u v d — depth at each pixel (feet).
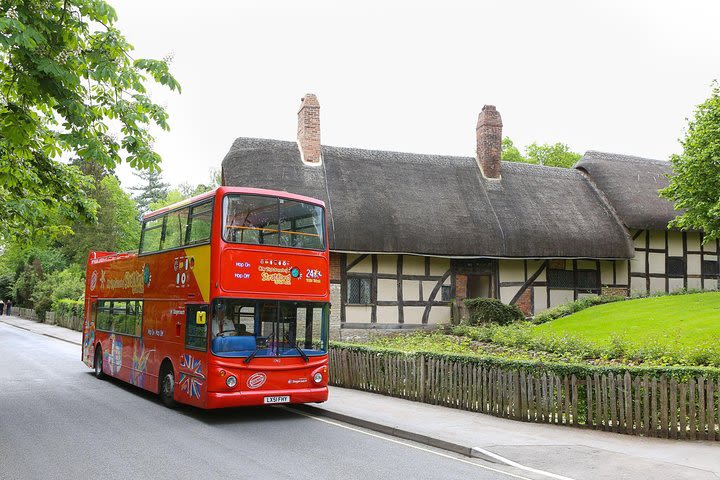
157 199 264.31
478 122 85.97
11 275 208.13
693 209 71.31
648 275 83.66
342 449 26.50
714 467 23.04
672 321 55.36
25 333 113.91
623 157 96.02
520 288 78.07
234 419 33.81
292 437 29.04
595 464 23.47
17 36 23.20
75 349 81.82
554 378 31.58
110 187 180.04
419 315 73.51
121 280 48.21
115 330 48.47
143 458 24.54
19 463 23.58
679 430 28.40
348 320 70.64
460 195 78.59
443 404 37.06
